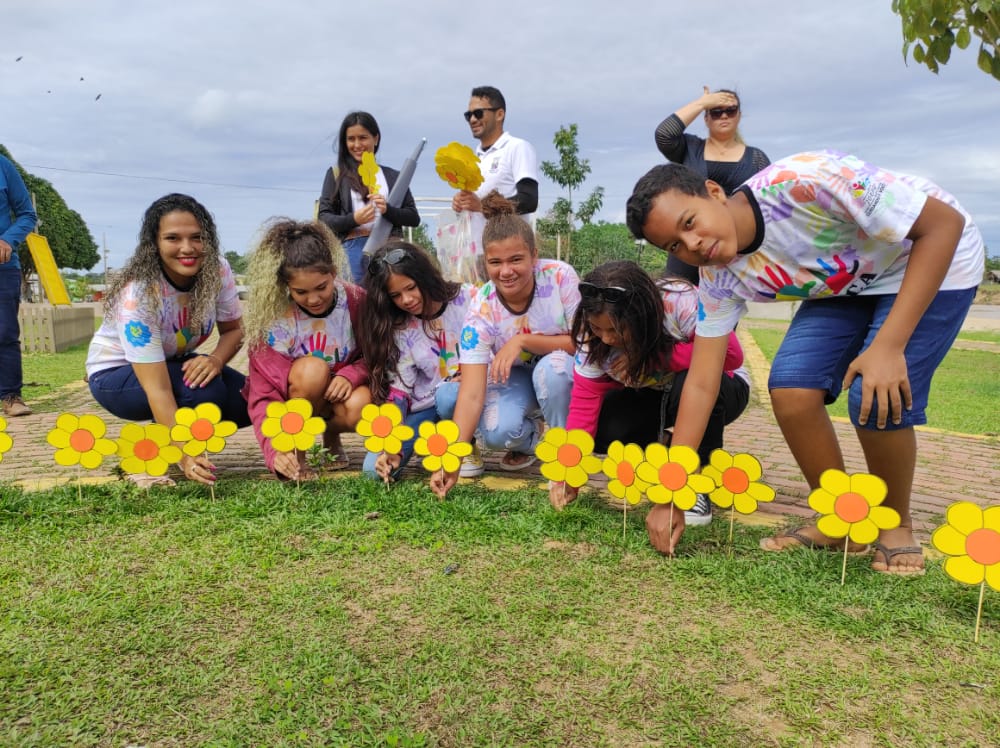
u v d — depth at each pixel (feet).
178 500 10.05
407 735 5.12
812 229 7.02
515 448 11.83
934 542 6.58
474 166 13.44
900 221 6.63
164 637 6.42
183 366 11.40
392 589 7.45
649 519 8.53
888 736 5.20
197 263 10.59
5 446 9.75
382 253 10.74
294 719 5.31
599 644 6.40
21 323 33.47
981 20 10.61
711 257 6.66
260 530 8.96
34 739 5.08
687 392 8.19
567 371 10.90
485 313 10.73
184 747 5.04
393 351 11.23
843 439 15.52
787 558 8.17
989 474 12.69
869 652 6.26
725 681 5.86
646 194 6.61
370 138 15.51
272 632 6.54
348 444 14.51
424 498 10.13
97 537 8.79
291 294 10.75
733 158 13.67
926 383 7.51
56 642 6.34
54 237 124.26
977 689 5.75
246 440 14.87
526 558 8.26
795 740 5.14
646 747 5.07
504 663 6.07
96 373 11.48
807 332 8.00
